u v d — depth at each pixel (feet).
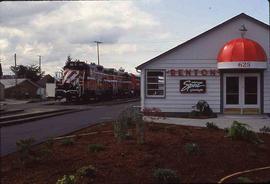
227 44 96.84
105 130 59.06
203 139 46.96
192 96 99.66
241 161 39.19
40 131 69.31
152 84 100.42
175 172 33.30
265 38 98.99
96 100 187.32
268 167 38.06
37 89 310.86
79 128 68.80
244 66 93.76
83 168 34.35
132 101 197.26
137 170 35.40
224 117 95.20
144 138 45.70
